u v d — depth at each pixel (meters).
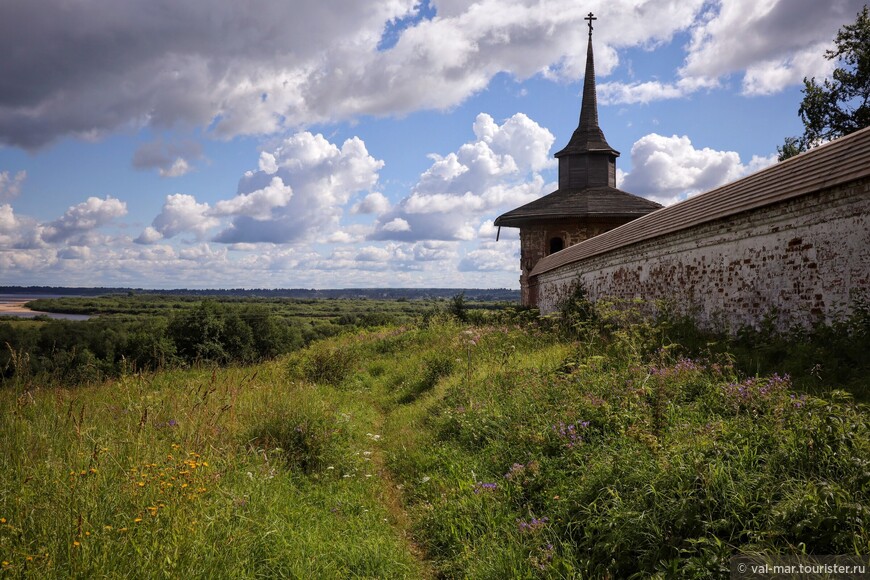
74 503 4.09
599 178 33.50
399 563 4.81
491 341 15.16
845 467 4.07
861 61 25.06
